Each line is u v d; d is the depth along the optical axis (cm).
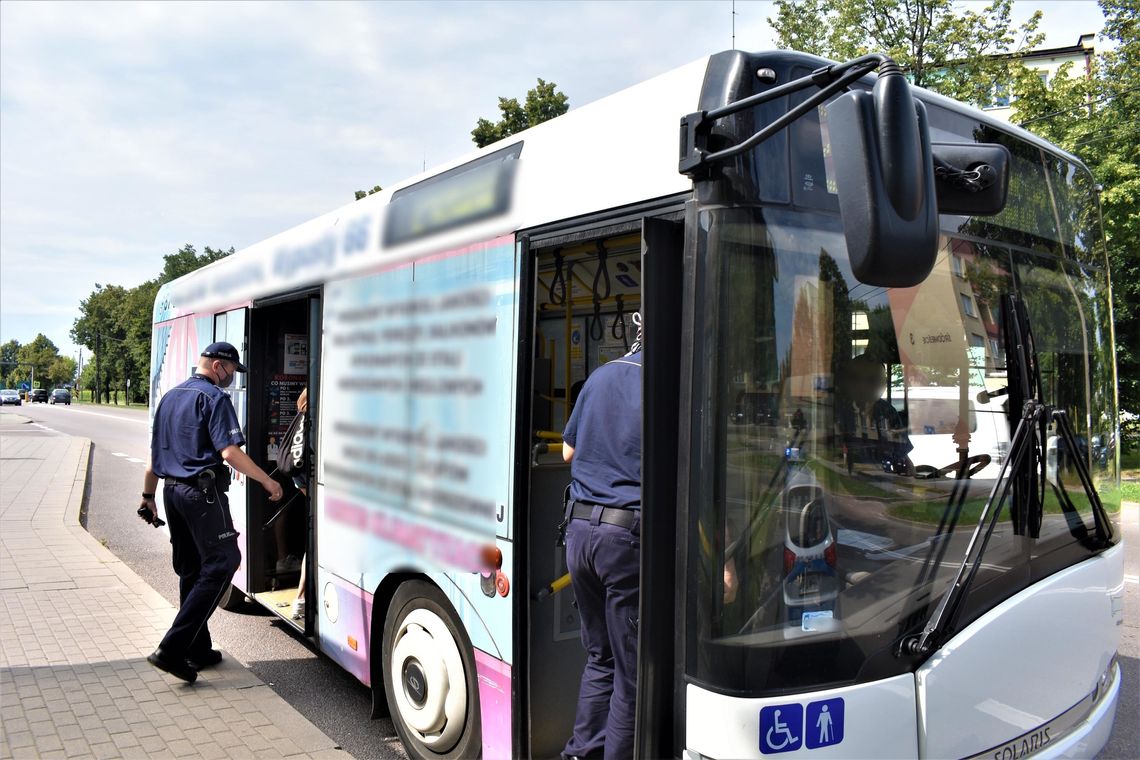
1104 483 337
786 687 222
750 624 224
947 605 246
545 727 335
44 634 559
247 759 370
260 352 582
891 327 253
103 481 1620
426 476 366
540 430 413
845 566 235
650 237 240
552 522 343
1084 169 349
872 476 243
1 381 16475
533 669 333
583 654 349
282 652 571
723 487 227
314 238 482
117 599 657
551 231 301
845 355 241
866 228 193
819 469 234
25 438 2764
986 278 288
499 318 325
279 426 593
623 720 270
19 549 852
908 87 195
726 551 226
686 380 236
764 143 232
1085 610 298
